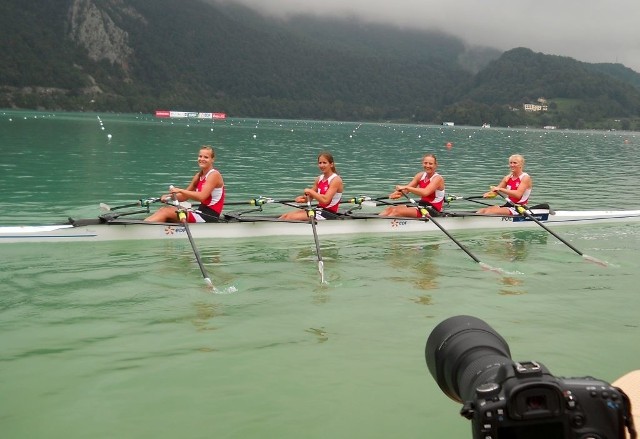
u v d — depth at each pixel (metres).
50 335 6.63
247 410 5.06
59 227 10.90
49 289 8.27
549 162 35.31
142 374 5.71
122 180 19.70
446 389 2.49
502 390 1.91
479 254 11.45
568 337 7.00
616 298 8.65
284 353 6.30
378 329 7.10
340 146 45.09
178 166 24.88
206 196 11.88
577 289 9.09
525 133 120.75
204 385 5.51
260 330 6.98
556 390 1.85
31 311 7.38
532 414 1.83
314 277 9.41
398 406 5.18
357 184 21.06
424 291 8.79
